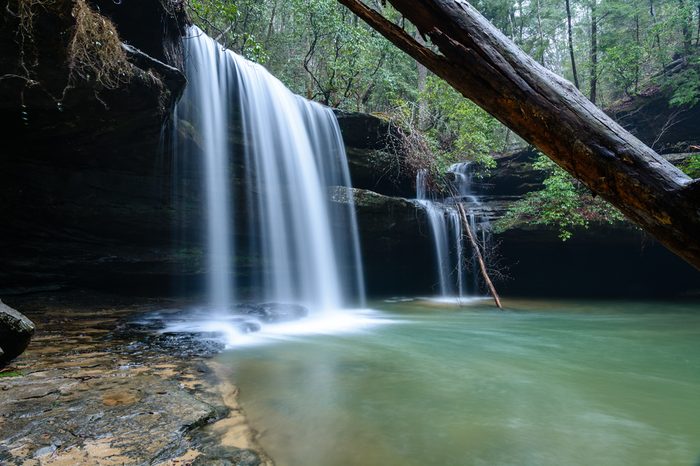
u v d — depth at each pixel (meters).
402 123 14.24
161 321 7.74
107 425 3.13
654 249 15.33
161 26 7.71
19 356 4.95
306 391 4.58
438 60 1.86
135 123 7.84
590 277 17.22
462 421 3.96
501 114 1.83
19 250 8.73
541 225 14.08
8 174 8.11
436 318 10.80
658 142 15.47
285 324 9.11
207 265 11.09
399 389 4.84
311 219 12.29
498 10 21.75
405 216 13.48
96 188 9.04
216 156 10.34
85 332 6.53
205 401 3.88
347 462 3.08
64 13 5.36
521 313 11.70
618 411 4.36
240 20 16.00
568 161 1.73
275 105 11.66
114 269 9.81
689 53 15.73
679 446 3.56
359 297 14.53
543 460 3.26
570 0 21.73
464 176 16.86
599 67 18.05
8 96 6.22
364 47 16.09
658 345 7.70
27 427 3.02
